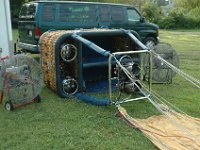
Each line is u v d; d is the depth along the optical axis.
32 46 6.86
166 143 3.15
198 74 6.15
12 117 3.78
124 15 7.97
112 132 3.39
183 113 3.95
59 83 4.42
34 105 4.19
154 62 5.09
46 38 4.64
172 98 4.53
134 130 3.43
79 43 4.42
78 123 3.60
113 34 4.69
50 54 4.49
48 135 3.30
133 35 4.75
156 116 3.83
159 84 5.27
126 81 4.16
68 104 4.21
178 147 3.08
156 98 4.38
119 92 4.33
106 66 4.67
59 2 6.96
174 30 21.03
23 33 7.38
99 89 4.84
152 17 23.98
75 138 3.24
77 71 4.51
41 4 6.77
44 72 4.74
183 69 6.64
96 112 3.92
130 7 8.16
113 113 3.88
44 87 4.99
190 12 25.25
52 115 3.83
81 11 7.24
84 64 4.52
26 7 7.27
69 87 4.47
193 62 7.58
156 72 5.18
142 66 5.05
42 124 3.58
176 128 3.51
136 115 3.88
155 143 3.13
